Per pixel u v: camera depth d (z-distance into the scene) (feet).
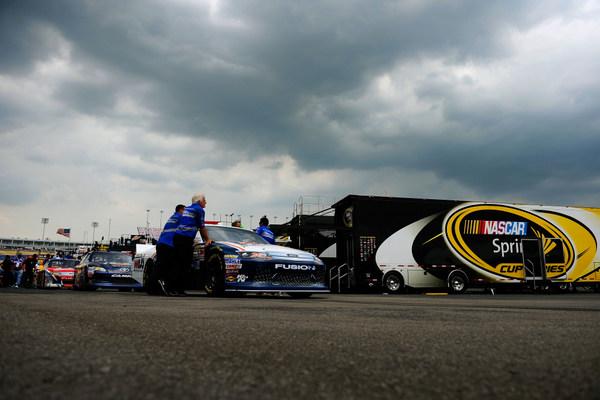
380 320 10.18
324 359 5.12
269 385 3.85
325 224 58.44
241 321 9.37
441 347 6.10
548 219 55.01
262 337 6.91
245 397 3.45
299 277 23.45
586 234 56.08
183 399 3.35
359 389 3.77
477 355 5.47
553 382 4.05
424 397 3.55
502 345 6.31
